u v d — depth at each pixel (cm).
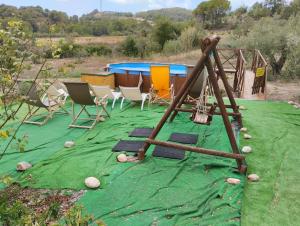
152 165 414
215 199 331
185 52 2180
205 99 528
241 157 391
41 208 313
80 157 441
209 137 523
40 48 288
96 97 604
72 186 358
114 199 330
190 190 349
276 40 1260
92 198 332
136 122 607
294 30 1239
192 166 410
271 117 640
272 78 1265
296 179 377
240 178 378
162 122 430
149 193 343
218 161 420
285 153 455
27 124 601
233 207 315
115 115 661
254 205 319
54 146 491
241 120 566
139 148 469
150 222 291
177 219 296
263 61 896
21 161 434
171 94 723
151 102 733
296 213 305
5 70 258
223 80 537
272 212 306
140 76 806
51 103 629
